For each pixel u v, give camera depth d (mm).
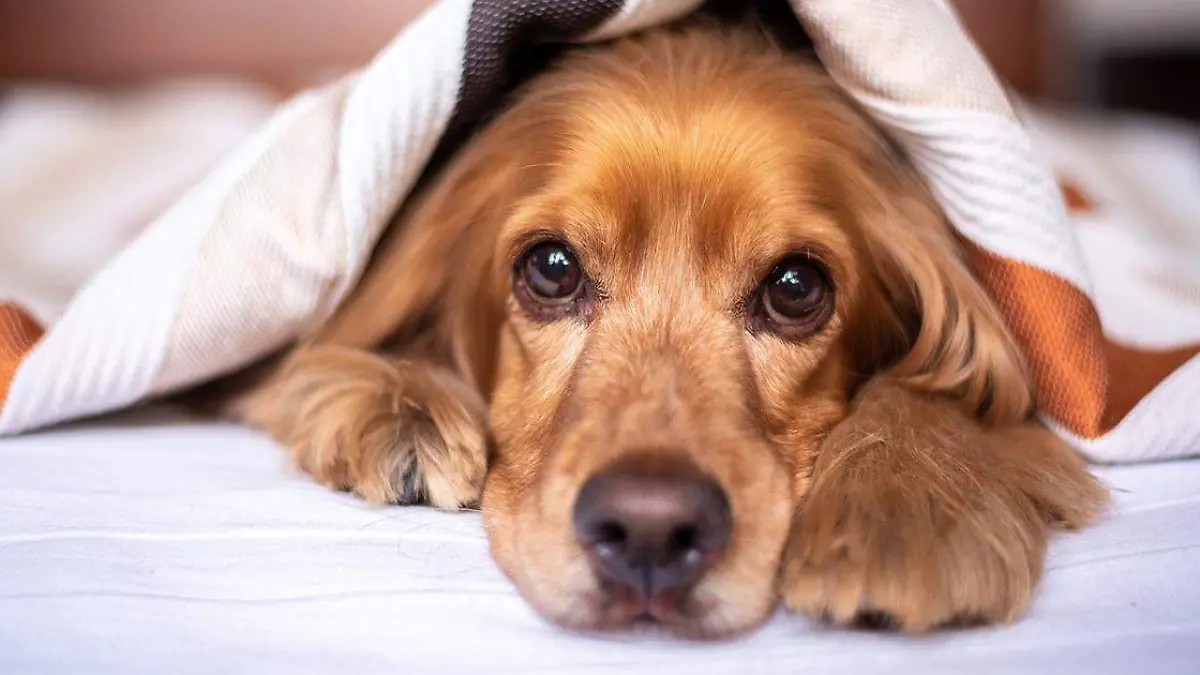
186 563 329
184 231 409
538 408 391
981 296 394
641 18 407
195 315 405
